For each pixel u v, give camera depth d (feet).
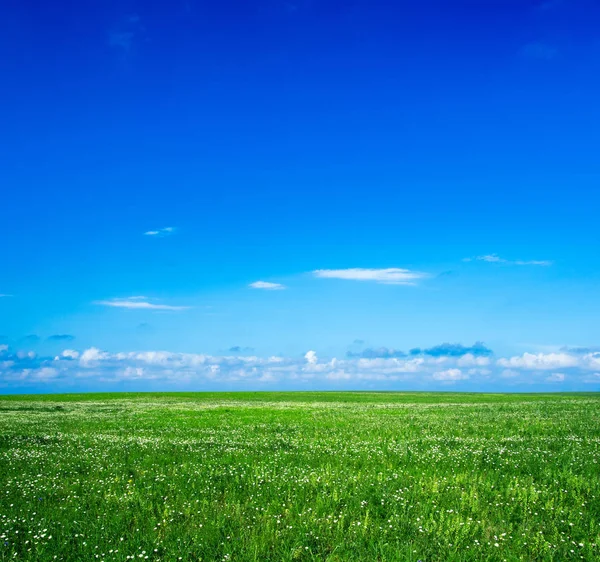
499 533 32.96
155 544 30.96
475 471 49.93
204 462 56.59
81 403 213.05
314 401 242.58
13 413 144.97
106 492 43.06
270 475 49.57
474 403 198.80
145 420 118.21
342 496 40.83
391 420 111.65
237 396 321.93
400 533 32.60
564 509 36.96
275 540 31.65
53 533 33.14
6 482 46.44
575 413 126.11
